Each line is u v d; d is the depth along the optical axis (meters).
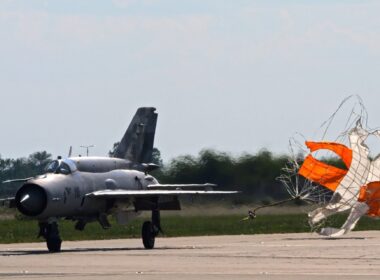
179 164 176.88
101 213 117.25
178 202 116.56
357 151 99.88
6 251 110.06
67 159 114.06
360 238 133.00
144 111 132.25
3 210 197.88
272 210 174.00
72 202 111.12
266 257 95.38
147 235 114.25
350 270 80.56
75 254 102.75
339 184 100.00
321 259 92.44
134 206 117.56
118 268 83.44
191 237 142.12
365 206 99.88
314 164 100.38
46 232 109.69
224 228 162.25
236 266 84.88
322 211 101.19
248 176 174.62
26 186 108.12
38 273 79.25
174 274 77.44
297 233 150.88
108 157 122.62
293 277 74.56
